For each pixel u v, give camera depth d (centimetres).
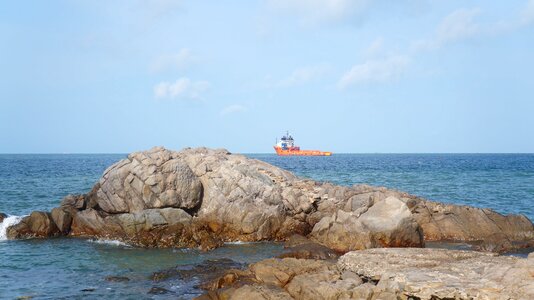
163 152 3431
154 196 3253
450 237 3300
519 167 12950
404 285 1705
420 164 15625
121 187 3291
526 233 3272
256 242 3244
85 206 3588
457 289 1587
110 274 2411
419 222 3391
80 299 2012
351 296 1738
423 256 2164
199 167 3522
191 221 3272
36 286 2202
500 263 1966
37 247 3050
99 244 3144
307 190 3731
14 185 6750
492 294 1517
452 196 5722
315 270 2100
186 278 2277
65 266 2577
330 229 2920
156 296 2036
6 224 3444
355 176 8950
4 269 2516
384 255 2194
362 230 2819
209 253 2897
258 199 3381
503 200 5366
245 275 2103
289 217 3388
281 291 1856
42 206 4762
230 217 3284
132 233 3225
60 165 14225
